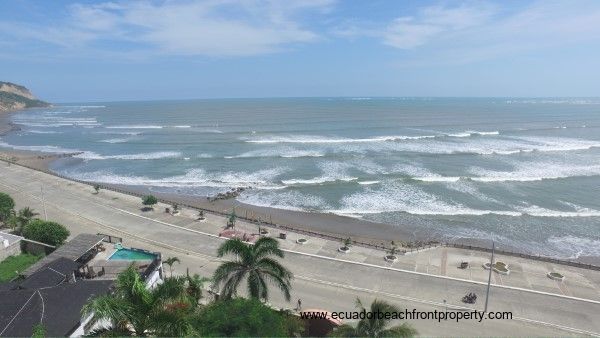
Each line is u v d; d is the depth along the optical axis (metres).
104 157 88.19
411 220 49.41
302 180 66.12
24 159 86.06
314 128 136.62
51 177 65.75
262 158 84.06
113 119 189.88
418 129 131.12
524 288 31.03
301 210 53.06
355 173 70.25
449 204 54.69
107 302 15.70
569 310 28.19
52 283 24.70
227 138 113.38
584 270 34.41
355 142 102.31
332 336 18.86
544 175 67.56
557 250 41.47
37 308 20.58
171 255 36.34
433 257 36.66
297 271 33.44
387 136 112.81
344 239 40.44
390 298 29.47
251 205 55.09
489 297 29.77
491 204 54.53
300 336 21.83
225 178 69.12
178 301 18.00
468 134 114.31
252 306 18.88
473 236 44.91
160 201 52.72
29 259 33.09
